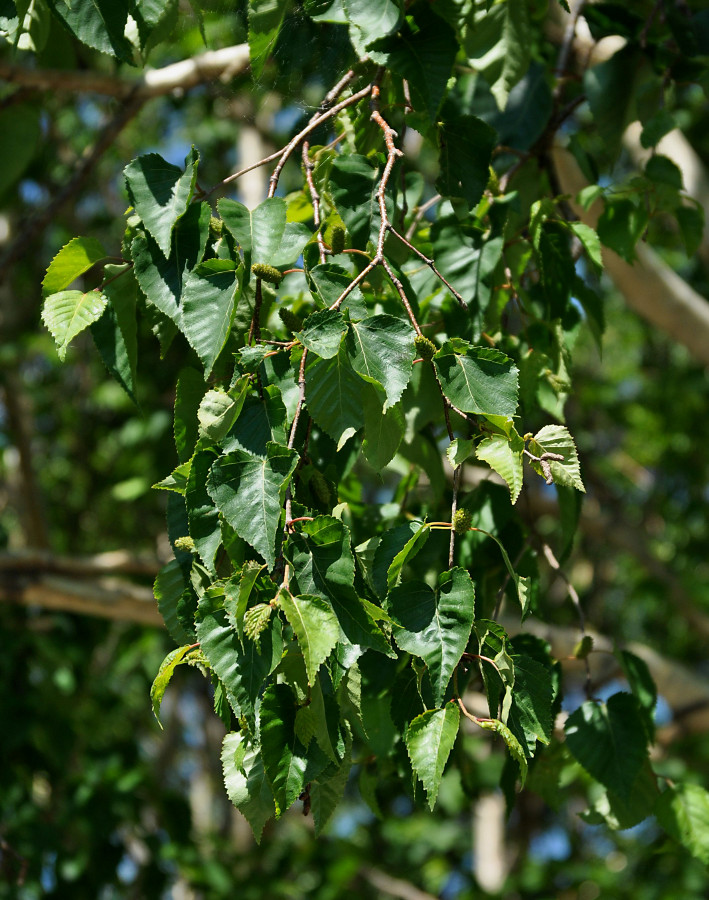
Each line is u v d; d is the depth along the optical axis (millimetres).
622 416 3906
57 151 3014
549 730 1206
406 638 1149
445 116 1350
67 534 3500
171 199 1234
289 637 1119
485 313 1394
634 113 1576
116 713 3148
